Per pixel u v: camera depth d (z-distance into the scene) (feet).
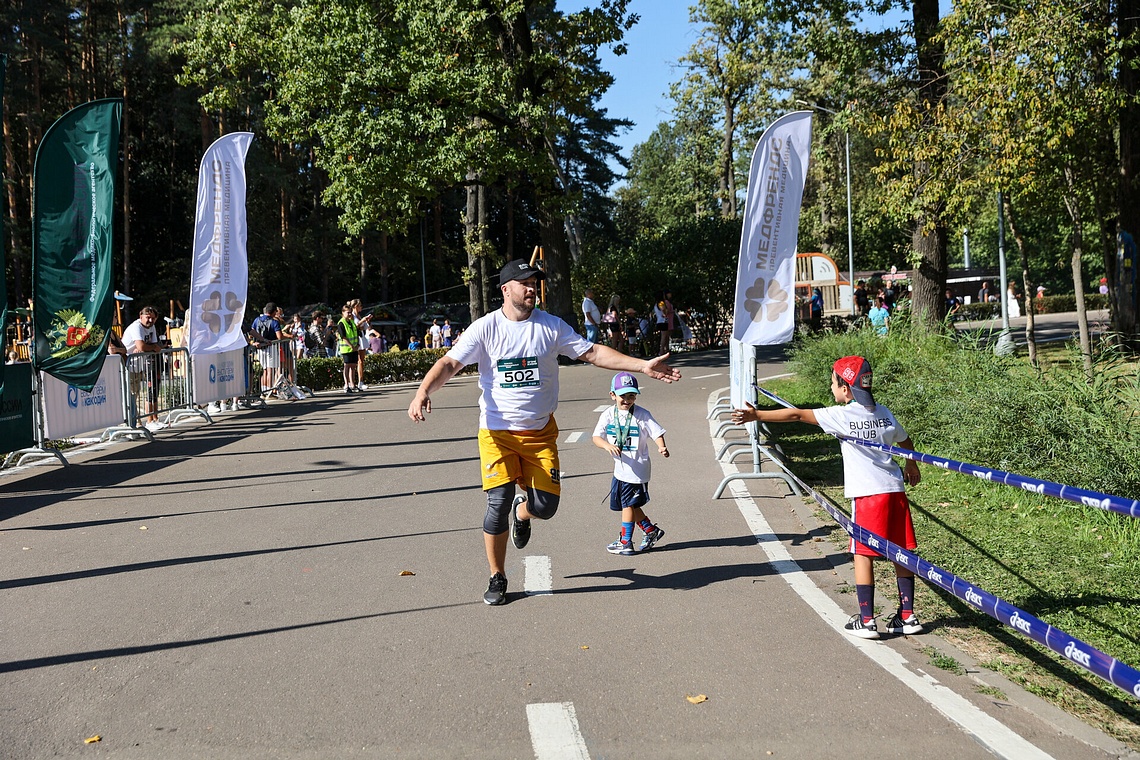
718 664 15.06
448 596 18.89
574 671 14.82
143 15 149.89
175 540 23.89
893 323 54.03
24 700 13.91
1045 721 12.78
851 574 20.22
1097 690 13.87
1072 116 39.86
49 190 35.47
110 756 12.05
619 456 22.03
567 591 19.21
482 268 102.17
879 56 58.08
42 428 35.55
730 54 132.87
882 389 37.99
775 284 30.37
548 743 12.26
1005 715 12.99
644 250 107.55
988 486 26.84
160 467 35.42
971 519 24.26
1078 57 40.16
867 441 16.33
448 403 56.80
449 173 75.31
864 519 16.44
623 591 19.15
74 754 12.11
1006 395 27.76
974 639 16.15
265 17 82.74
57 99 155.33
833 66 63.77
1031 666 14.85
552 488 18.47
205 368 51.98
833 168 160.56
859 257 208.23
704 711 13.23
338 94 77.46
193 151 177.06
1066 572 19.62
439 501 28.22
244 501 28.89
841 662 15.08
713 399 52.16
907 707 13.26
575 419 46.39
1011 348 38.32
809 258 145.79
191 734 12.68
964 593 12.78
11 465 35.91
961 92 43.98
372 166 74.69
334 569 20.99
